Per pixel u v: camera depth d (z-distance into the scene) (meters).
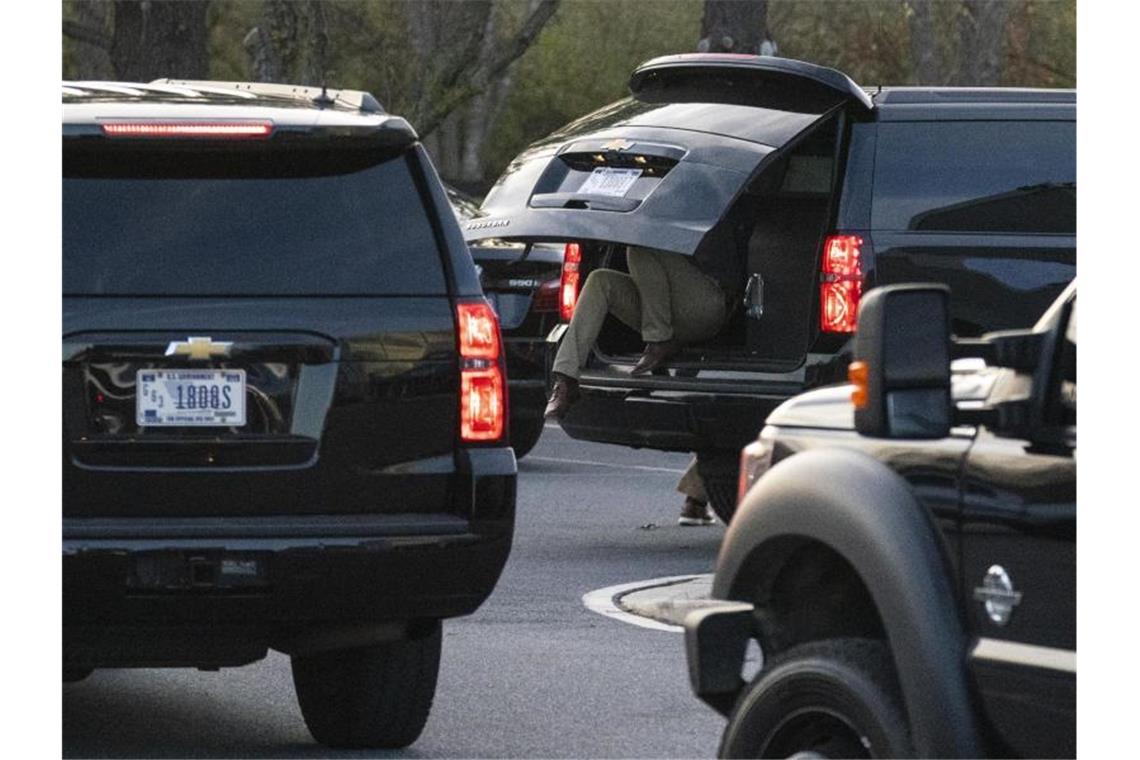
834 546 14.01
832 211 31.05
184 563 18.59
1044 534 12.83
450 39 81.69
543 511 39.38
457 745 20.86
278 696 23.36
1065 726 12.64
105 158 18.94
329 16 113.50
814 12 143.00
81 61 114.94
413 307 19.27
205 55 75.19
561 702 22.92
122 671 24.75
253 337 18.89
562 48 159.38
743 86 32.12
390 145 19.41
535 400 43.47
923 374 13.41
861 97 31.03
